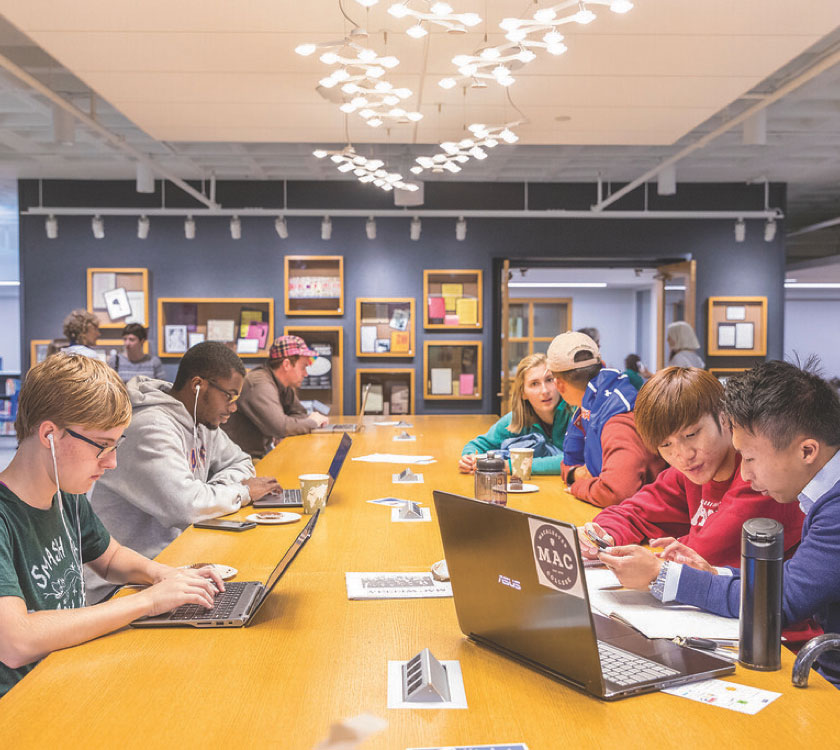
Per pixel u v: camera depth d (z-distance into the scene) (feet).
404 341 30.09
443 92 16.21
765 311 30.17
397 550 7.16
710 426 6.20
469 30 13.24
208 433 9.96
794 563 4.87
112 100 16.99
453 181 30.27
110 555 6.24
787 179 30.35
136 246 29.86
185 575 5.60
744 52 14.16
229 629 5.15
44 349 29.58
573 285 47.80
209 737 3.69
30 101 20.79
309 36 13.56
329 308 30.27
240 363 9.43
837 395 4.88
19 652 4.61
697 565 5.53
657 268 31.53
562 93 16.28
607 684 4.10
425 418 21.94
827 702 4.01
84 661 4.61
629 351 51.13
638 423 6.48
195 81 15.78
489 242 30.40
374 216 30.14
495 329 30.81
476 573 4.73
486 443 13.07
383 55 14.23
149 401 8.64
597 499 8.81
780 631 4.44
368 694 4.16
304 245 30.22
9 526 5.17
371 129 18.99
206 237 29.99
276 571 5.56
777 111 21.90
